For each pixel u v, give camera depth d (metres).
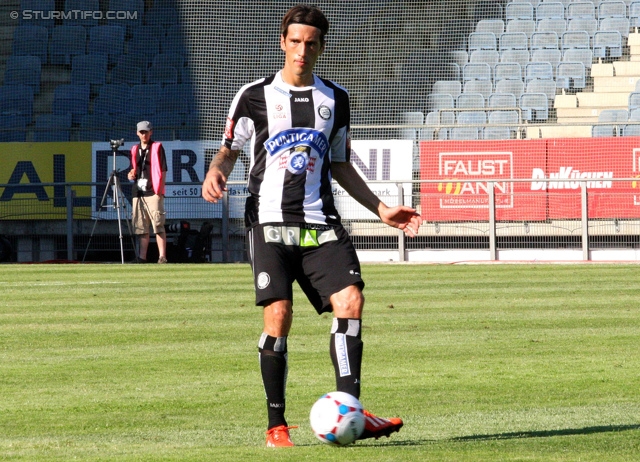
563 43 65.38
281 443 10.88
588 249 48.41
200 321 24.05
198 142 52.88
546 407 13.74
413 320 24.09
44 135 60.34
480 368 17.38
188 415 13.55
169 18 64.75
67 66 65.06
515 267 41.19
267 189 11.48
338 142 11.94
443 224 49.19
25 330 22.69
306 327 22.83
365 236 49.47
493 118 62.09
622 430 11.58
